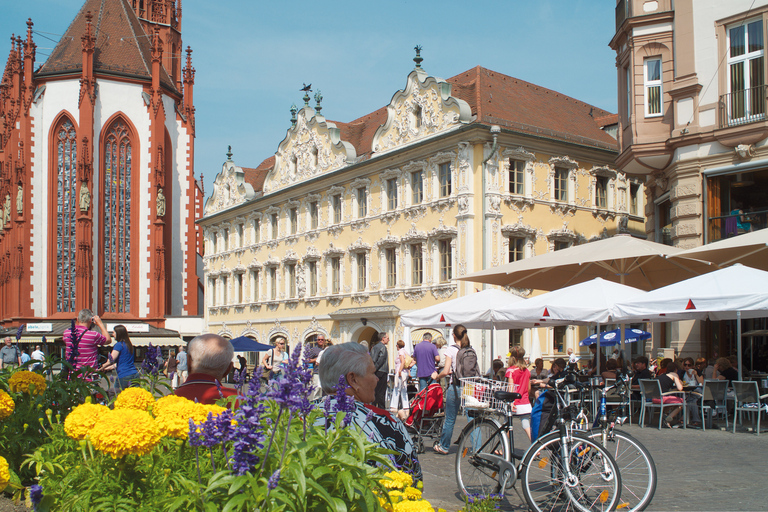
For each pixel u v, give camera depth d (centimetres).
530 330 3528
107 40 7781
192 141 8138
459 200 3528
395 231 3978
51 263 7212
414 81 3900
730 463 1155
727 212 2325
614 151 4006
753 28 2267
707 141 2344
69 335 809
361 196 4347
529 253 3612
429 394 1340
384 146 4144
